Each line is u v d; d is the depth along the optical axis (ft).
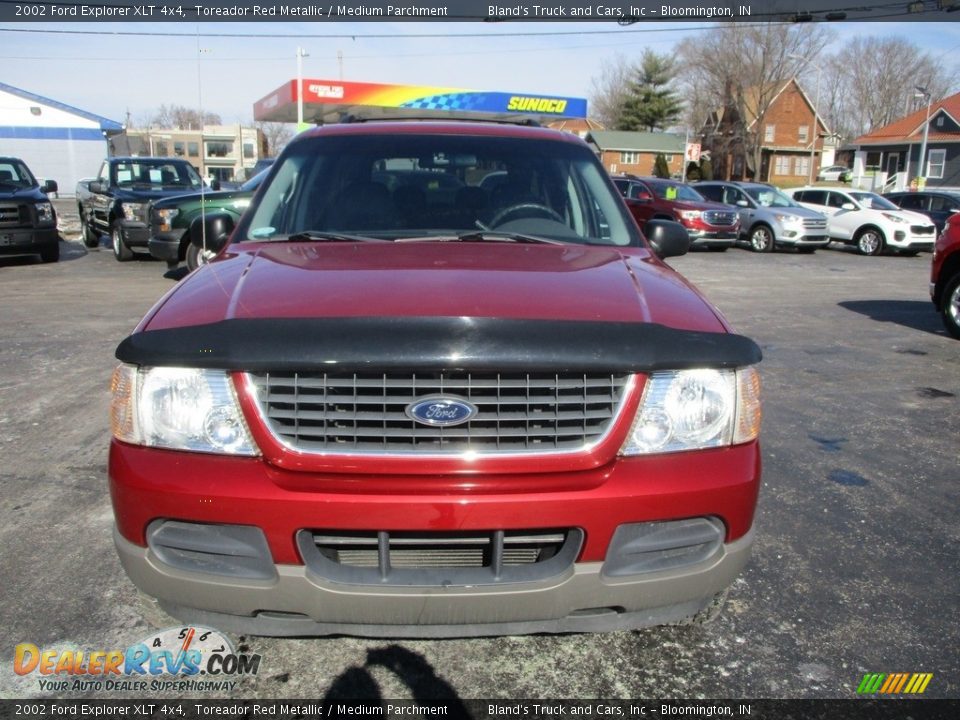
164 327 7.16
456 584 6.75
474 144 11.89
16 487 12.64
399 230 10.55
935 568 10.53
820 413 17.48
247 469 6.68
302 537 6.67
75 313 27.17
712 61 164.96
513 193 11.24
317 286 7.66
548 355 6.59
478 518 6.59
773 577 10.22
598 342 6.73
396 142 11.83
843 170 182.39
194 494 6.64
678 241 11.84
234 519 6.63
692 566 7.10
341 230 10.59
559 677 8.16
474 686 8.00
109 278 36.73
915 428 16.56
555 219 10.94
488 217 10.87
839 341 25.76
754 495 7.23
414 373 6.61
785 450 15.03
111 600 9.37
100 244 55.21
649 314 7.39
